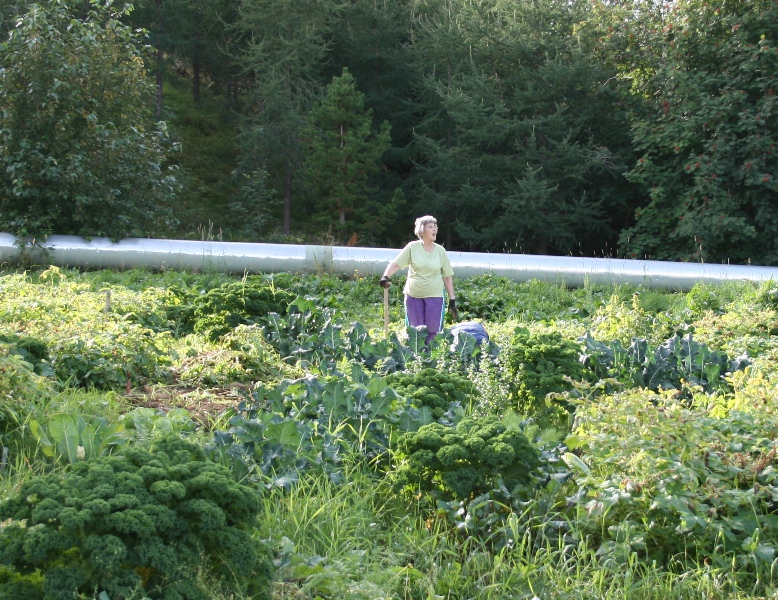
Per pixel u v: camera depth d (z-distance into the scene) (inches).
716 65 834.2
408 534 165.9
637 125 880.3
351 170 969.5
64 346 257.8
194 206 1021.8
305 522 165.0
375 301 522.6
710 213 798.5
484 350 285.9
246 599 126.7
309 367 305.6
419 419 209.6
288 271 614.5
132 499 122.1
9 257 598.9
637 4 942.4
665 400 202.7
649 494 165.3
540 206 940.0
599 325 379.9
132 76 663.1
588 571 156.5
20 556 116.3
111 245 610.5
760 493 167.5
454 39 1034.7
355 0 1127.6
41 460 182.4
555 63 944.3
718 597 149.6
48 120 620.1
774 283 482.3
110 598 114.1
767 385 221.9
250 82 1229.7
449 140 1067.9
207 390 267.3
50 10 660.7
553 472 181.6
